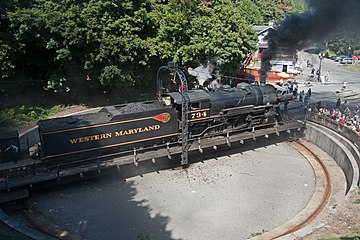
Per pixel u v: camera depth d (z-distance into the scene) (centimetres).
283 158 2231
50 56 2848
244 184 1878
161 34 3022
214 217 1573
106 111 1973
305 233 1224
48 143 1722
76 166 1797
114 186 1848
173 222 1531
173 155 1989
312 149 2381
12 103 2842
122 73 2847
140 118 1923
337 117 2677
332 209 1391
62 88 2884
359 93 3816
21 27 2425
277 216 1583
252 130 2253
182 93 1909
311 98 3538
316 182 1923
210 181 1906
